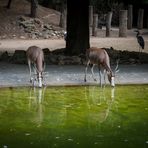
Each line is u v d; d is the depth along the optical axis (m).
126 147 7.91
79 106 11.61
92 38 34.97
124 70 18.27
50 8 47.22
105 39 34.06
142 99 12.63
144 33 40.06
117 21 47.44
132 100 12.48
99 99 12.57
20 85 14.69
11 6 41.62
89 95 13.19
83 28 22.62
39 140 8.41
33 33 36.38
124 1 24.64
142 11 42.34
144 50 27.19
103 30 41.66
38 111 10.95
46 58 20.59
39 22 37.75
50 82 15.27
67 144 8.13
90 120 10.09
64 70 18.06
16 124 9.69
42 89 14.08
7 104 11.74
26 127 9.43
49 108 11.31
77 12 22.53
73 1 22.52
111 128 9.36
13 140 8.41
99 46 28.86
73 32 22.58
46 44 30.62
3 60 21.02
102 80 15.99
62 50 23.56
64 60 20.27
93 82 15.50
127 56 22.03
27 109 11.16
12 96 12.87
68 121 9.97
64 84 14.98
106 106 11.64
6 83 15.01
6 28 36.78
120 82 15.49
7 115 10.52
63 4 38.69
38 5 44.41
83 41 22.66
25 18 38.34
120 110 11.17
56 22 40.66
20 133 8.94
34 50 15.15
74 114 10.68
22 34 36.28
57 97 12.80
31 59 15.29
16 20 38.09
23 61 20.02
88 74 17.20
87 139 8.46
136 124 9.71
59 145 8.05
